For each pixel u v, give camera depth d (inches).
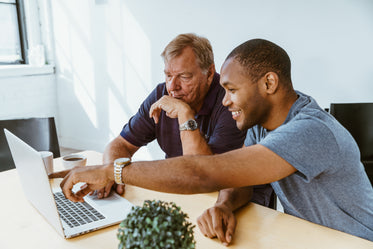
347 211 39.2
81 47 141.4
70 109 152.4
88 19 136.4
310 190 39.0
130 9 125.6
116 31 130.8
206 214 37.9
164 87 61.2
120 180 36.7
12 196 45.2
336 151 35.1
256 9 102.6
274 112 39.1
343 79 94.5
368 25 88.4
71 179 38.0
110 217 38.5
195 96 55.4
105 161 54.1
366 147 61.9
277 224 38.4
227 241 33.9
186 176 34.0
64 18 143.2
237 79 37.0
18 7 145.1
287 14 98.2
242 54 36.8
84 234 35.6
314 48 96.5
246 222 38.8
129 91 133.1
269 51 36.6
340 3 90.5
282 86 37.8
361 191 38.6
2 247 33.4
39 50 145.5
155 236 22.5
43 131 66.4
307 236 35.8
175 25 117.6
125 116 136.8
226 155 34.6
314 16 94.6
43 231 36.4
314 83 98.7
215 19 110.0
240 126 40.1
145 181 35.3
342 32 91.8
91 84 142.9
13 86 136.3
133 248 22.8
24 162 38.4
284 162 33.7
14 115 138.4
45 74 148.1
